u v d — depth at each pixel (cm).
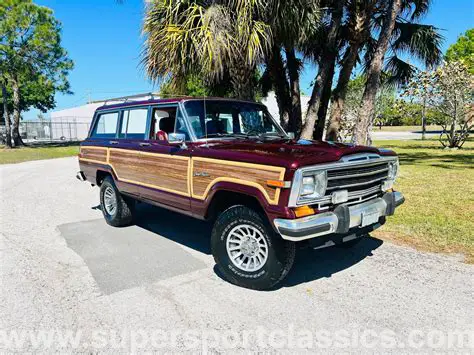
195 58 734
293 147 370
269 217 325
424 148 1970
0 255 461
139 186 502
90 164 624
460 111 1886
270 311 320
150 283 377
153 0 765
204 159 389
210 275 397
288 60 1063
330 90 1133
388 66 1218
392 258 435
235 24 706
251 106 505
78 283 378
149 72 788
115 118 571
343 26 1038
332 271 403
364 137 861
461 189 822
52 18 2588
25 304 336
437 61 1120
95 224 605
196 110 445
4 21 2391
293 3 723
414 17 1083
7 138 2753
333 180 340
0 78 2647
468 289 355
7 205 759
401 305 327
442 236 502
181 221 616
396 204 416
